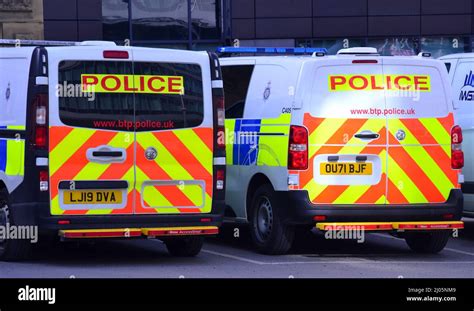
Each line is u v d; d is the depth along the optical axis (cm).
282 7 2391
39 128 926
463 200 1101
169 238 1059
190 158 984
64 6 2327
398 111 1041
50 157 930
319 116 1020
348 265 995
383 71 1042
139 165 962
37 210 929
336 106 1026
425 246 1107
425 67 1059
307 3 2392
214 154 996
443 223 1037
